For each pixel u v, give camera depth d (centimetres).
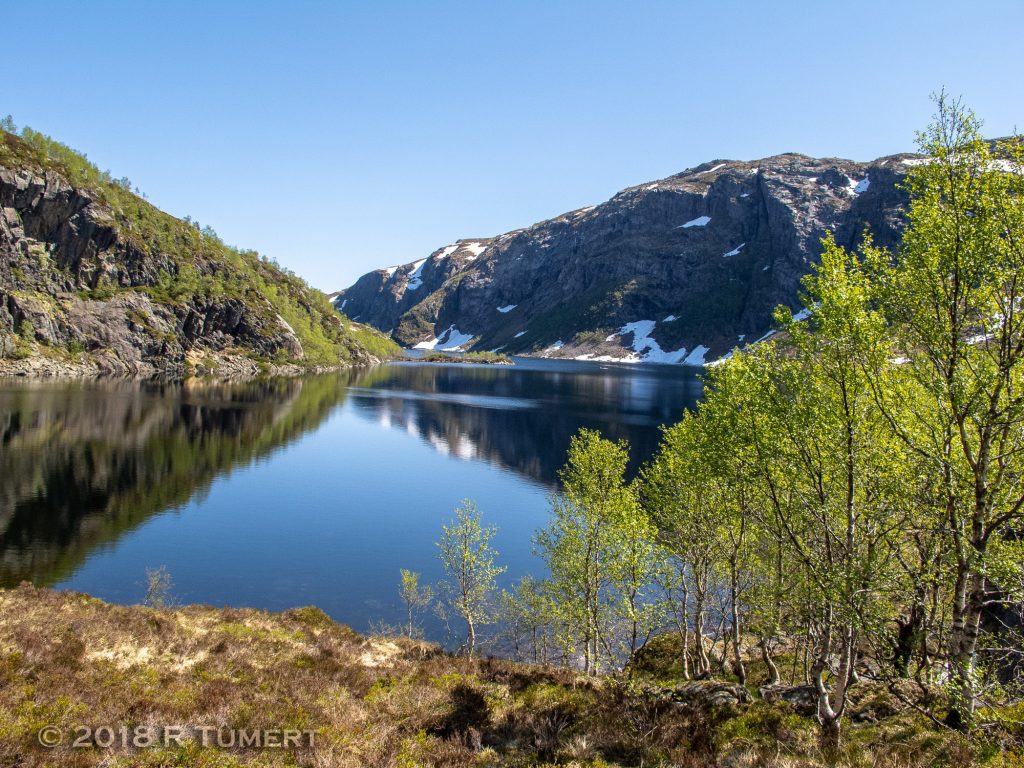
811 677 2214
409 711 1528
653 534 2884
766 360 1673
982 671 1337
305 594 4291
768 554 2397
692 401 16000
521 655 3644
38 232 18150
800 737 1321
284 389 17112
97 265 19562
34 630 1639
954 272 1340
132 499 6125
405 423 12119
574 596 3077
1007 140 1331
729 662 2997
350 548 5262
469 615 3578
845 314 1411
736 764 1196
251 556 4944
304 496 6888
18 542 4747
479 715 1502
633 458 8400
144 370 18762
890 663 1617
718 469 1864
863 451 1446
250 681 1608
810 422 1462
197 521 5728
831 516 1608
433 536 5681
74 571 4347
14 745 1044
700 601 2686
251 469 7962
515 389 19262
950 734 1277
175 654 1761
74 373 16275
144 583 4241
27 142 19812
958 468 1425
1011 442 1380
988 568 1253
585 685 1869
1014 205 1284
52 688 1309
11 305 16125
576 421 12406
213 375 19925
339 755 1194
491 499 7150
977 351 1347
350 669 1861
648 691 1666
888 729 1401
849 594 1291
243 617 2484
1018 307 1301
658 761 1231
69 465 7031
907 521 1509
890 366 1486
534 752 1267
